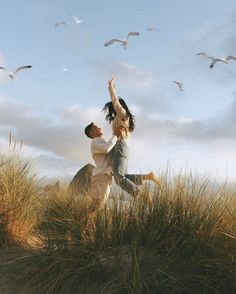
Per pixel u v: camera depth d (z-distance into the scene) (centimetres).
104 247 515
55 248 526
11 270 515
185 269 477
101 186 623
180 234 507
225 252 493
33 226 622
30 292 476
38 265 506
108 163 629
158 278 468
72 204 648
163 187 548
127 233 526
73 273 485
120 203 551
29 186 648
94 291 464
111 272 485
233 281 471
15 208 603
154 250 496
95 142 628
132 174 605
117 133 626
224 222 520
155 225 516
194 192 540
